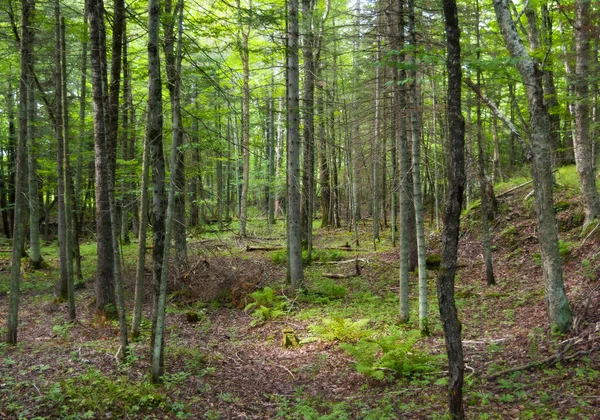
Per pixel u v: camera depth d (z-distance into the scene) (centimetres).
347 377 760
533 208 1584
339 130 2036
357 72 1382
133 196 1838
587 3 1081
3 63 1503
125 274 1386
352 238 2311
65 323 1031
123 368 726
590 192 1289
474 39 1358
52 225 3030
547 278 789
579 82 1059
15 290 853
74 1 1444
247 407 642
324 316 1134
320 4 2095
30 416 527
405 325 994
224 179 3250
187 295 1323
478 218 1725
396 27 1027
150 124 686
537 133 780
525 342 790
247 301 1270
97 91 951
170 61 862
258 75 2397
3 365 719
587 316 794
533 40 1413
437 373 728
